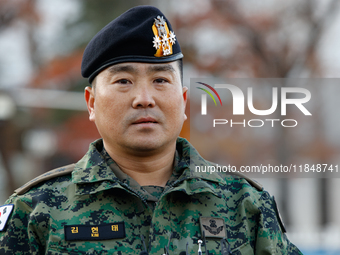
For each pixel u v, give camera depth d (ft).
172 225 8.79
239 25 52.01
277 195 36.88
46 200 8.76
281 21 51.52
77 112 55.16
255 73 50.85
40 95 52.70
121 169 9.35
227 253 8.73
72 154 55.83
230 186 9.62
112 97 8.78
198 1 52.75
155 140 8.78
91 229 8.45
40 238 8.51
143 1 58.08
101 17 62.59
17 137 56.90
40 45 61.11
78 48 60.49
